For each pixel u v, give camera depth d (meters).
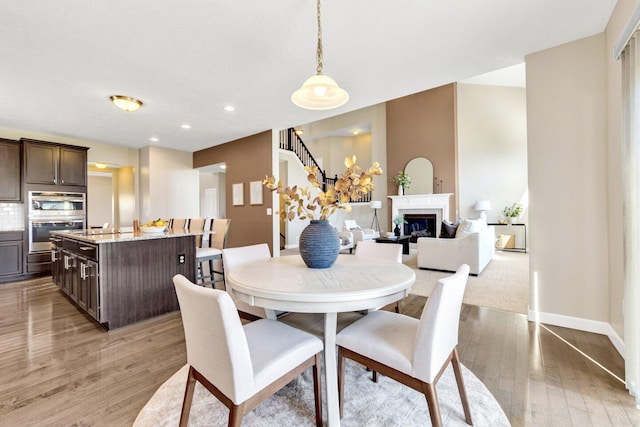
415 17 2.10
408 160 7.88
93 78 2.99
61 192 4.77
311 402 1.59
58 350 2.19
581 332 2.39
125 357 2.08
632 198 1.66
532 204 2.62
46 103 3.62
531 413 1.48
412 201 7.61
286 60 2.68
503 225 7.12
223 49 2.49
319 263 1.78
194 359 1.25
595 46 2.35
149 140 5.68
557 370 1.86
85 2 1.90
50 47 2.42
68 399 1.62
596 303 2.37
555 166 2.52
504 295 3.44
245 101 3.68
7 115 4.05
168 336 2.43
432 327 1.18
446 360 1.32
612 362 1.95
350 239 6.50
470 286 3.83
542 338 2.31
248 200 5.51
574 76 2.43
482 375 1.82
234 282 1.50
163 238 2.91
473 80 6.96
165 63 2.71
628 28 1.61
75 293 3.05
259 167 5.27
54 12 2.00
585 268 2.41
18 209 4.41
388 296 1.40
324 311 1.30
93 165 6.26
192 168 6.83
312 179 1.85
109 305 2.54
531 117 2.62
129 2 1.91
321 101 2.21
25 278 4.44
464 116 7.44
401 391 1.68
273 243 5.13
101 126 4.66
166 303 2.93
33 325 2.65
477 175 7.34
